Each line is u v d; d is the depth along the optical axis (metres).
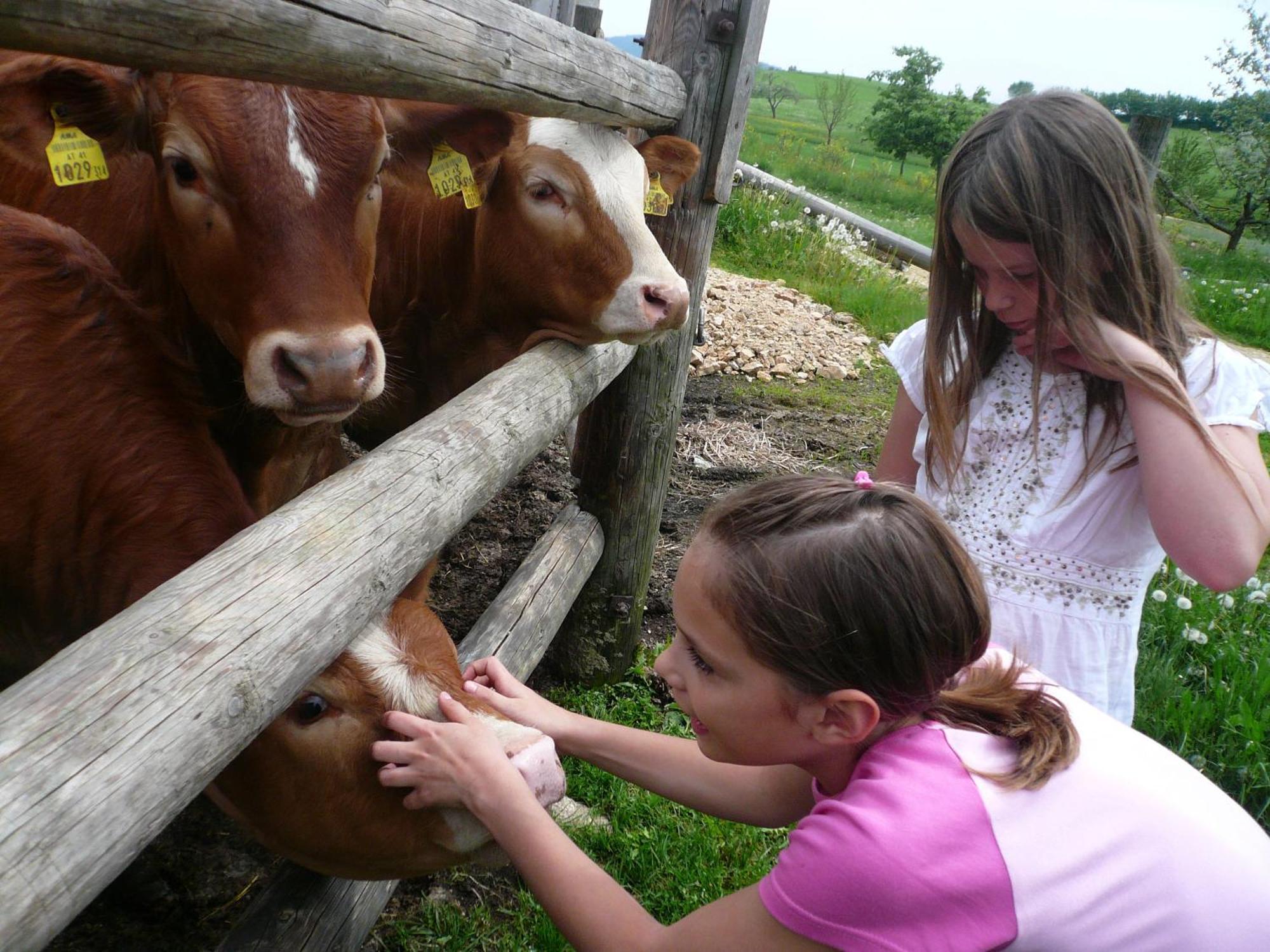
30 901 0.79
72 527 1.55
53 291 1.63
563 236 2.92
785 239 9.05
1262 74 19.34
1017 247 1.57
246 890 2.31
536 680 3.42
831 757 1.30
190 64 1.13
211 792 1.58
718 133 3.06
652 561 3.60
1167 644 3.51
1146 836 1.16
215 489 1.60
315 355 2.04
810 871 1.14
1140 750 1.28
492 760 1.35
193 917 2.24
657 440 3.24
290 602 1.21
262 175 2.05
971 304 1.76
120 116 2.12
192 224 2.12
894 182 23.53
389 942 2.27
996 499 1.78
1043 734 1.23
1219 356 1.63
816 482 1.26
